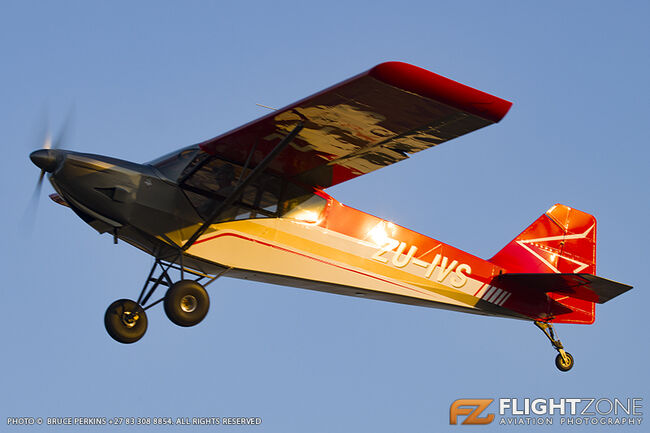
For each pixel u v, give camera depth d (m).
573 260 49.03
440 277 42.03
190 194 34.81
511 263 47.62
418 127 29.14
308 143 32.31
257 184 35.47
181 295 34.25
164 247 34.97
